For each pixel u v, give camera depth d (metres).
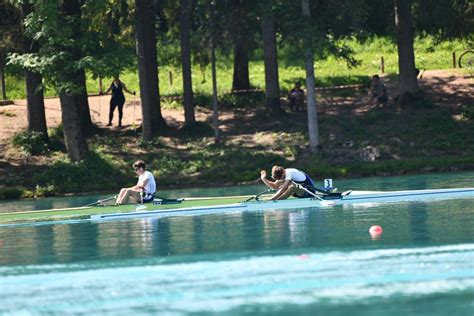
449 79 165.50
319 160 129.25
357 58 197.75
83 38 124.56
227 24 136.00
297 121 146.50
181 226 68.06
